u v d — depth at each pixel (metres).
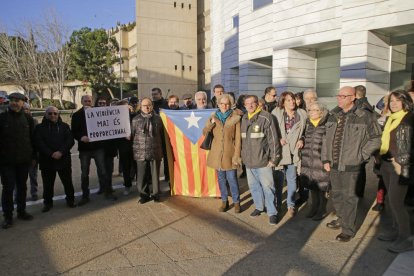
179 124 6.67
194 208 5.99
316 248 4.38
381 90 12.97
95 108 6.22
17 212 5.52
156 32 51.38
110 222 5.36
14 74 36.53
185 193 6.69
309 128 5.34
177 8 52.41
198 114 6.58
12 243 4.62
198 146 6.58
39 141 5.70
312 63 16.62
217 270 3.85
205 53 53.34
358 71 12.55
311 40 14.88
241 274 3.76
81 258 4.17
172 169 6.76
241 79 21.16
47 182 5.88
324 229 5.00
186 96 8.31
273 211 5.22
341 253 4.23
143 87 50.88
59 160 5.87
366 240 4.59
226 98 5.58
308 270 3.83
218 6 32.00
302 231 4.94
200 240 4.65
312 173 5.23
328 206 6.00
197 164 6.60
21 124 5.34
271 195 5.21
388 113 4.64
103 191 6.94
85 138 6.14
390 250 4.23
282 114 5.58
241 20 20.73
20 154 5.29
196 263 4.01
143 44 50.72
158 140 6.28
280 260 4.07
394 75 13.12
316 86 16.84
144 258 4.15
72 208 6.07
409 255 4.11
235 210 5.74
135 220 5.43
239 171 8.00
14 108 5.25
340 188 4.66
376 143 4.23
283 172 5.58
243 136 5.33
